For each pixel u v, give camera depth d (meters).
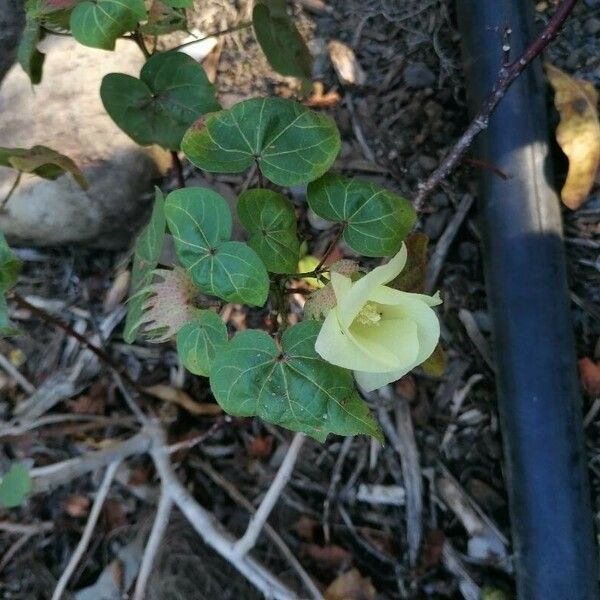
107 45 0.23
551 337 0.31
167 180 0.38
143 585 0.32
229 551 0.32
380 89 0.38
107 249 0.38
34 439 0.36
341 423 0.20
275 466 0.35
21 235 0.36
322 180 0.22
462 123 0.37
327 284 0.21
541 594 0.30
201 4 0.39
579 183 0.33
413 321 0.20
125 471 0.36
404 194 0.36
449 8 0.38
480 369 0.35
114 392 0.37
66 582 0.33
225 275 0.20
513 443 0.31
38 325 0.38
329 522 0.35
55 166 0.28
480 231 0.34
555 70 0.35
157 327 0.22
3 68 0.38
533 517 0.30
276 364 0.20
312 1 0.39
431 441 0.35
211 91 0.27
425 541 0.33
